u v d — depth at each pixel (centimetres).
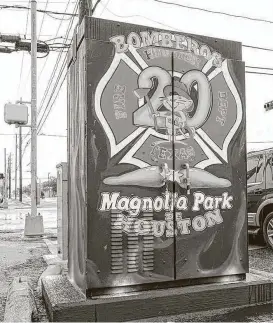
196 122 412
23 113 1181
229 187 423
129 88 388
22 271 641
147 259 380
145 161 388
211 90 423
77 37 417
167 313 366
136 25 396
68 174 461
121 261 371
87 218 364
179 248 394
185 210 400
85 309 345
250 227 862
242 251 423
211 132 420
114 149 378
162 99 400
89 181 367
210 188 414
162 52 404
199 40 422
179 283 393
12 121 1179
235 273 416
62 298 359
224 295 390
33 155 1202
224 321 360
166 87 403
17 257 780
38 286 510
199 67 420
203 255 403
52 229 1357
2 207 3325
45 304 407
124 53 389
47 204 4025
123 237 374
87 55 376
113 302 351
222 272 410
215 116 423
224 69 432
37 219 1153
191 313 374
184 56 413
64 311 340
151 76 397
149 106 394
